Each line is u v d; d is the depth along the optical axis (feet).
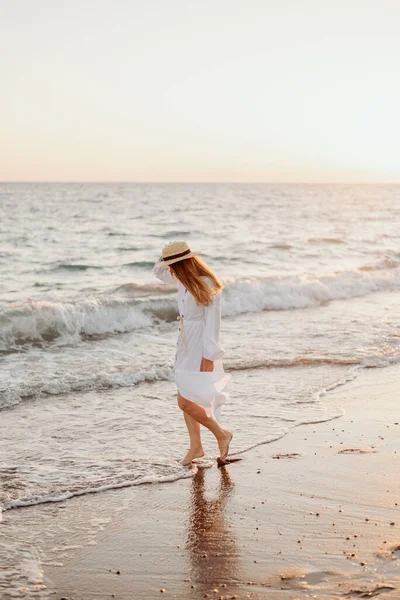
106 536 12.21
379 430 18.35
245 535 12.17
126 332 33.09
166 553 11.55
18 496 13.85
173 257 14.79
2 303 40.04
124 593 10.25
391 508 13.28
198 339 15.10
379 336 31.27
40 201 235.81
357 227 124.88
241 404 20.75
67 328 31.63
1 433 17.85
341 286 47.85
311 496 13.92
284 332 32.53
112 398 21.45
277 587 10.30
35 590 10.33
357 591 10.06
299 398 21.47
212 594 10.16
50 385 22.20
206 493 14.16
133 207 200.64
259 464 15.80
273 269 61.52
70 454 16.40
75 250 78.33
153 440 17.56
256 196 346.13
